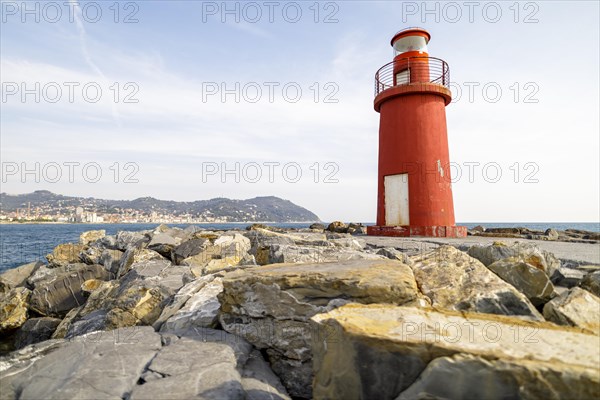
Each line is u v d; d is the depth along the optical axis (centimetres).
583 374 241
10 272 1291
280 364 432
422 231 1409
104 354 389
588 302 424
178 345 413
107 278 1106
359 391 291
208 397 308
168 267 901
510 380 251
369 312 352
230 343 431
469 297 443
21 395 333
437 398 261
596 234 1592
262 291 459
